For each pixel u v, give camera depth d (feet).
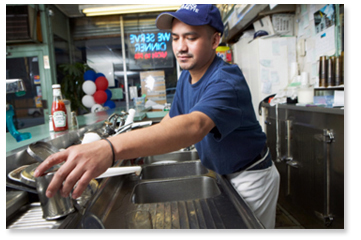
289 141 7.19
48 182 2.10
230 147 3.60
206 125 2.35
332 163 5.39
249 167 3.94
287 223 6.98
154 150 2.03
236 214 2.58
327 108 5.40
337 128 5.21
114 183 3.51
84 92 17.93
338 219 5.24
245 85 3.20
